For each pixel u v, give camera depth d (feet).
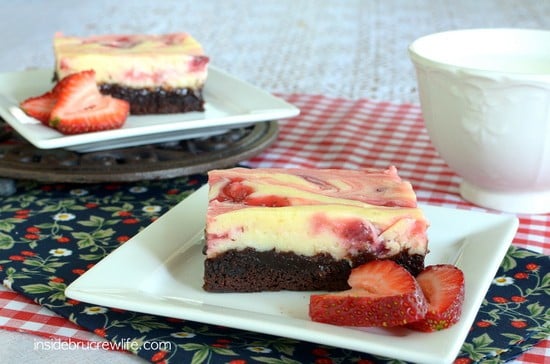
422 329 1.40
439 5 4.00
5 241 1.72
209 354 1.42
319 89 2.64
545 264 1.63
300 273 1.55
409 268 1.54
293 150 2.13
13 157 1.93
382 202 1.56
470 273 1.54
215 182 1.62
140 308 1.45
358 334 1.39
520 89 1.67
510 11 3.79
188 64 2.25
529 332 1.46
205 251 1.55
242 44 3.32
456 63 1.90
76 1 4.21
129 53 2.26
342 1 4.17
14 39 3.39
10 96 2.26
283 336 1.40
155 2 4.17
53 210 1.85
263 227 1.53
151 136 2.00
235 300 1.53
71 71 2.23
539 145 1.72
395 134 2.23
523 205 1.82
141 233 1.66
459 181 1.98
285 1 4.20
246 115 2.06
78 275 1.62
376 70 2.90
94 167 1.89
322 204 1.54
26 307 1.55
